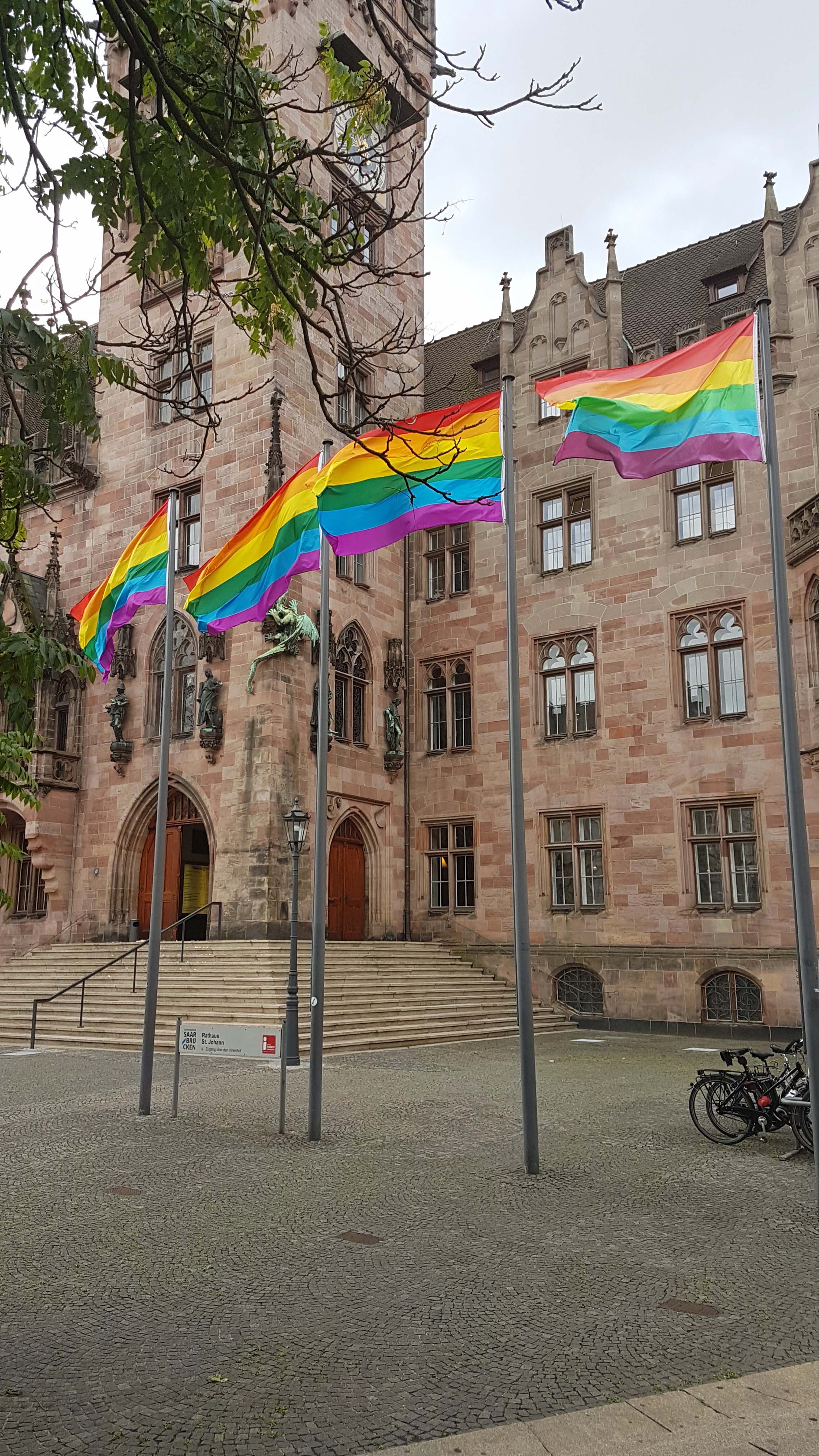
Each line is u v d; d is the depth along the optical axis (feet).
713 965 80.07
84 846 98.32
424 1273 23.52
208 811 88.84
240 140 19.95
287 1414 16.63
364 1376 18.04
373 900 96.84
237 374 95.61
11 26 17.65
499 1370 18.24
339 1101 46.09
